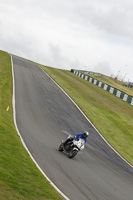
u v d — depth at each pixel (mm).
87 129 20609
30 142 13070
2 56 49219
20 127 15414
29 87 29469
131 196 10398
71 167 11266
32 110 20750
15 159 9297
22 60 54781
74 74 67188
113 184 11047
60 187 8609
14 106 20156
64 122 20312
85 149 15438
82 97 33688
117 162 15297
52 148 13297
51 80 39656
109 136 20984
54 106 24422
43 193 7340
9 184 6914
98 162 13750
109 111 30281
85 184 9781
